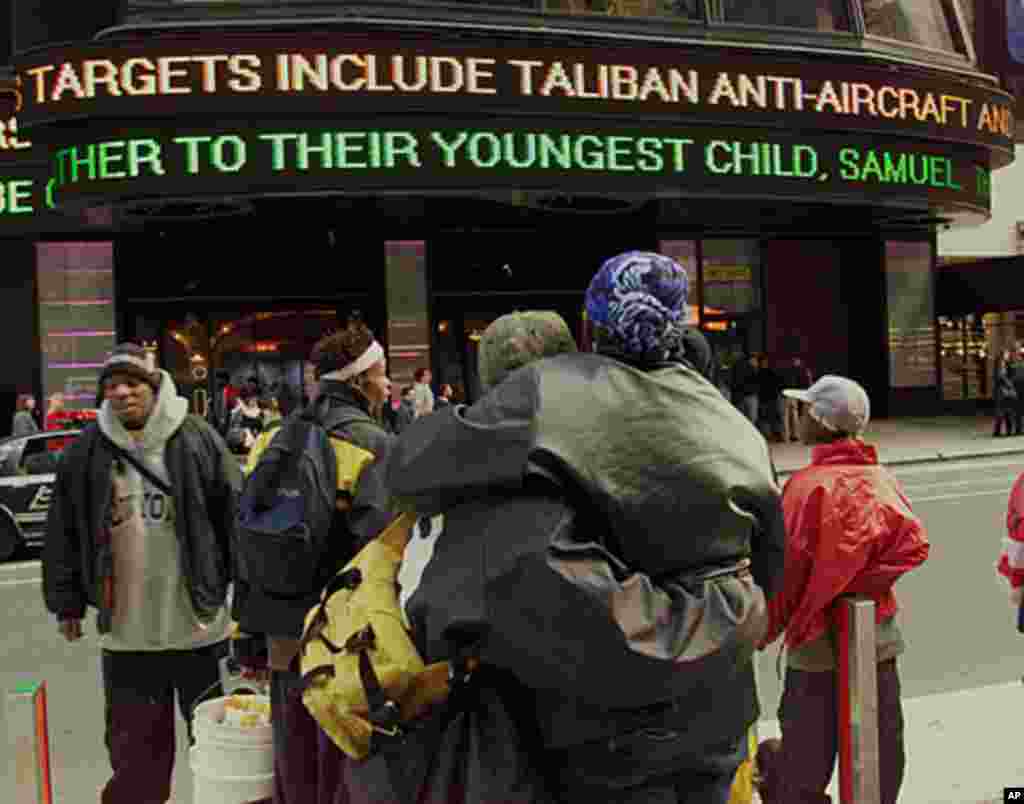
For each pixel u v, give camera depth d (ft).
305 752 11.69
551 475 6.64
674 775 7.07
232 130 59.72
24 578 39.68
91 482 14.08
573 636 6.35
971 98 74.49
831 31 71.46
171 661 14.28
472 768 6.93
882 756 12.73
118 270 76.84
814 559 11.93
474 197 65.16
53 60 59.47
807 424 12.64
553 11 64.90
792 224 86.99
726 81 66.23
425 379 66.18
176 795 17.78
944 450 72.95
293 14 60.34
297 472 11.58
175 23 59.31
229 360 79.77
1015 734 17.40
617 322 7.27
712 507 6.84
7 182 69.62
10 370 75.56
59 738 20.80
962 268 102.22
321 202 66.23
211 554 14.28
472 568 6.71
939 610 29.19
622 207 72.18
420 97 60.44
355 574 7.75
